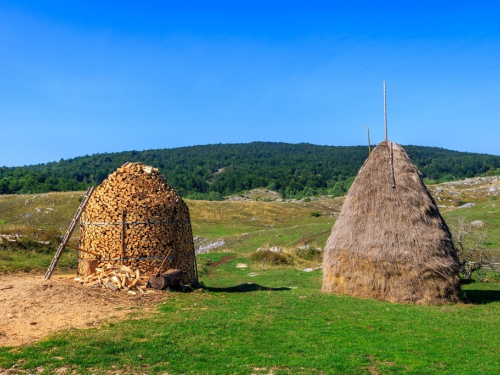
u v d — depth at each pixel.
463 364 9.09
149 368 8.06
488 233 34.19
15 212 61.62
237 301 14.52
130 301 13.18
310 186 140.38
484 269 25.25
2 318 10.55
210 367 8.20
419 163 170.12
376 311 13.80
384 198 17.16
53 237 27.36
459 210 49.00
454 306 15.55
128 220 16.00
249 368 8.23
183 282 17.05
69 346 8.84
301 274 26.00
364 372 8.34
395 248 16.05
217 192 131.38
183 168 179.62
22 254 23.30
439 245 16.19
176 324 10.86
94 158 192.25
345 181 134.25
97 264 15.73
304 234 43.84
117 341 9.27
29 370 7.64
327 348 9.60
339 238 17.45
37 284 13.36
